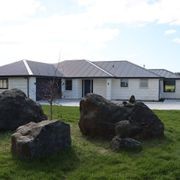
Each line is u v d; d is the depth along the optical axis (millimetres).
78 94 37281
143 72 36688
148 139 10812
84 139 10680
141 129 10758
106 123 10695
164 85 40062
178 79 39438
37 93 33906
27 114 11688
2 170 7527
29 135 8570
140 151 9391
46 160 8234
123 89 36750
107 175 7535
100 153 9227
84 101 11133
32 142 8203
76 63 39562
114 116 10781
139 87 36281
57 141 8773
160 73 40594
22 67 34469
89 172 7777
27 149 8195
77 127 12453
